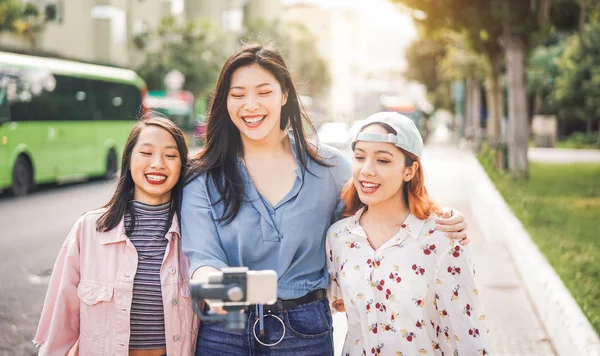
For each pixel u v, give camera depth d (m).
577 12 19.55
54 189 18.94
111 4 36.97
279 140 3.39
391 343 3.20
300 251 3.28
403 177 3.21
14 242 10.95
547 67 47.00
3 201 16.20
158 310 3.30
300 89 3.69
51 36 32.34
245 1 73.25
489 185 15.01
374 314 3.21
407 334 3.19
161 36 39.81
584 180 20.69
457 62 36.66
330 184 3.42
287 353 3.21
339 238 3.32
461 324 3.18
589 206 14.70
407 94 67.31
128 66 38.31
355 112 56.16
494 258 9.33
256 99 3.23
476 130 40.38
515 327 6.45
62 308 3.33
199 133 3.62
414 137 3.18
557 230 11.66
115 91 21.98
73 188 19.17
